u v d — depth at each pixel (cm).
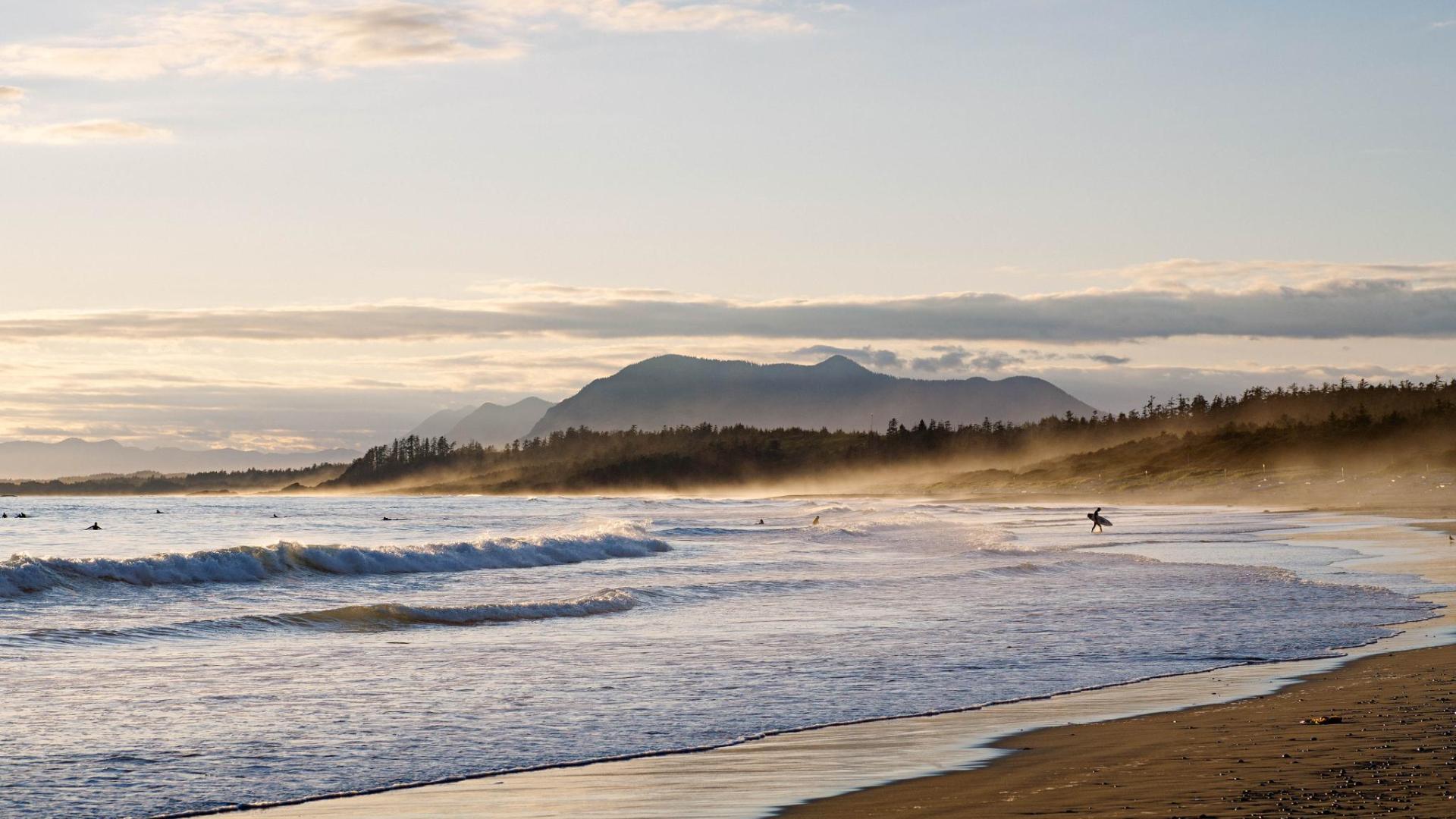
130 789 1128
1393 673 1659
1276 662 1858
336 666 1873
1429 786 948
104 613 2603
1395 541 5503
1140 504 16150
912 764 1183
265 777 1173
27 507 16962
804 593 3100
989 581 3459
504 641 2175
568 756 1263
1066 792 994
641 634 2277
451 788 1128
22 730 1377
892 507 15400
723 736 1362
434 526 8988
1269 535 6450
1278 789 953
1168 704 1490
